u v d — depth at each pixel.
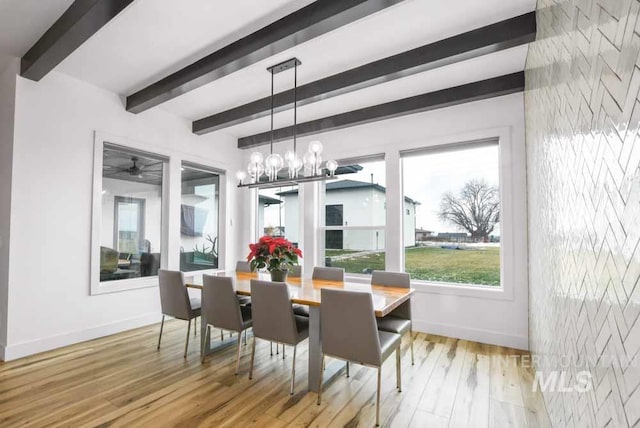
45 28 2.44
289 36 2.21
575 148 1.22
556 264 1.64
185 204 4.51
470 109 3.53
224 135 5.00
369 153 4.18
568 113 1.32
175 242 4.23
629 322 0.74
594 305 1.01
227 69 2.69
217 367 2.75
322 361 2.21
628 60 0.72
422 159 3.95
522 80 2.95
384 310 2.17
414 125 3.88
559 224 1.56
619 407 0.80
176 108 3.99
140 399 2.22
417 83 3.21
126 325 3.69
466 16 2.23
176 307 3.05
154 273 4.06
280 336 2.44
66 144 3.20
